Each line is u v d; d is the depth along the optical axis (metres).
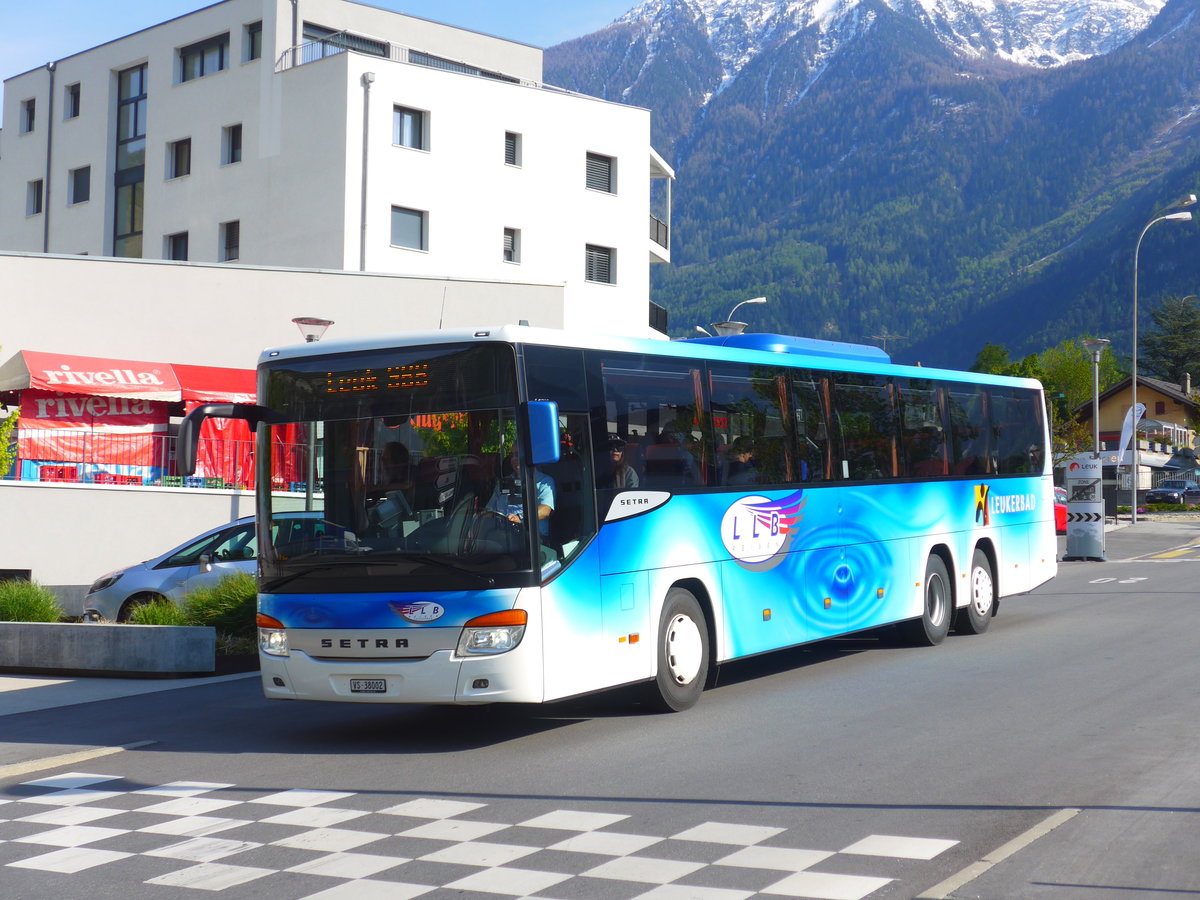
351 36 46.38
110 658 14.35
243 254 44.34
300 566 9.84
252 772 9.02
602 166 49.25
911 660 13.90
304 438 10.05
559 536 9.78
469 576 9.40
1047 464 18.55
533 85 46.75
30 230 52.66
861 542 13.85
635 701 11.69
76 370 27.73
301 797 8.12
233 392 30.12
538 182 46.59
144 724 11.28
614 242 48.97
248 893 6.07
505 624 9.34
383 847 6.81
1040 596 22.00
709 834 6.86
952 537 15.70
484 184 45.09
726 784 8.07
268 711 11.88
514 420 9.56
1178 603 19.70
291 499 10.03
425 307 33.06
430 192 43.69
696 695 11.28
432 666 9.38
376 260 42.19
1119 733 9.41
